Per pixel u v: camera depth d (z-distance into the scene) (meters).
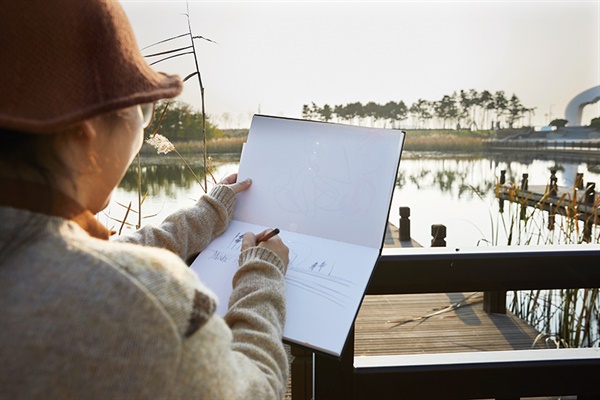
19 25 0.52
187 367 0.53
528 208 4.00
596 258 1.21
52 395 0.46
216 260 0.98
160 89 0.60
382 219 0.96
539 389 1.24
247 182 1.07
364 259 0.94
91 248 0.53
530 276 1.20
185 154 2.14
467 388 1.23
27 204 0.52
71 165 0.56
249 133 1.11
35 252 0.51
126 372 0.48
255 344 0.71
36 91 0.52
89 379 0.47
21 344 0.47
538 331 3.62
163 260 0.56
